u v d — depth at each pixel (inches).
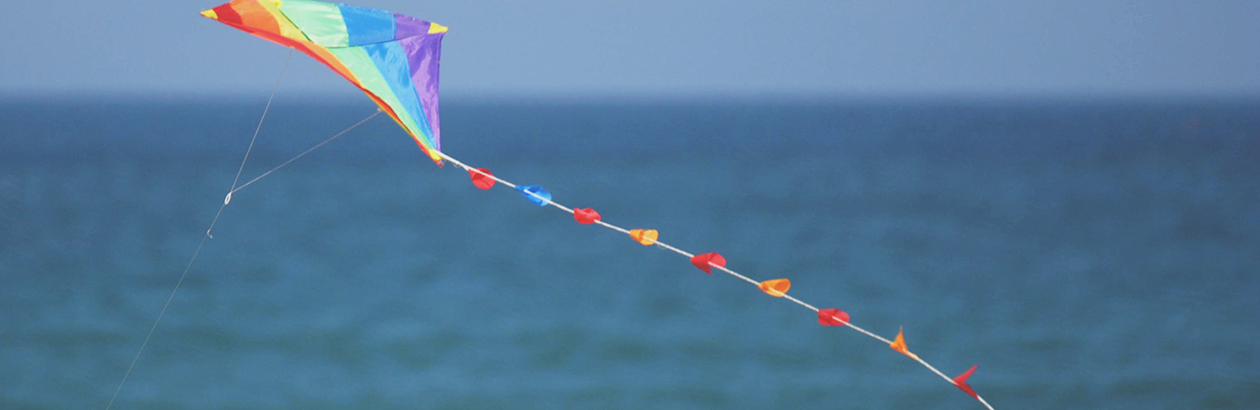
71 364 1154.0
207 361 1181.7
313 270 1819.6
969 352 1240.8
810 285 1702.8
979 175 3909.9
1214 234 2267.5
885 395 1072.2
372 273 1800.0
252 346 1252.5
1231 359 1198.9
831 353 1229.7
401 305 1519.4
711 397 1065.5
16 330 1306.6
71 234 2256.4
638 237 361.4
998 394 1076.5
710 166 4512.8
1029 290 1651.1
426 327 1366.9
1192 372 1144.2
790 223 2532.0
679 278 1744.6
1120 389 1088.2
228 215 2615.7
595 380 1127.6
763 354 1227.2
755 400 1056.2
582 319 1424.7
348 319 1418.6
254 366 1163.9
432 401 1053.2
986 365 1181.1
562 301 1555.1
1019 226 2434.8
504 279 1740.9
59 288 1626.5
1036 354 1232.8
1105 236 2255.2
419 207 2792.8
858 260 1958.7
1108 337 1309.1
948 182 3631.9
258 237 2223.2
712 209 2856.8
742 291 1635.1
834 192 3316.9
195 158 4881.9
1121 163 4392.2
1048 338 1312.7
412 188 3326.8
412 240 2180.1
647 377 1133.7
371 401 1047.0
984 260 1952.5
